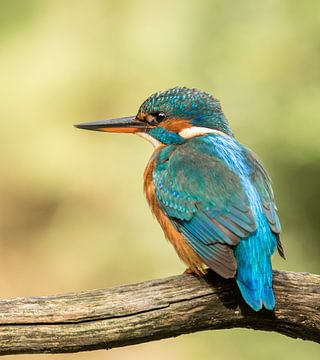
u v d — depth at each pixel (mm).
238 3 13688
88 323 6715
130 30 14219
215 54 13664
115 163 14445
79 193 14680
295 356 11953
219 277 7055
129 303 6797
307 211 12969
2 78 14562
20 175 14859
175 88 8516
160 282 6961
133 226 13977
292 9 13500
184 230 7379
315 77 13359
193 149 7828
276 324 7062
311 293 7012
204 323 6984
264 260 6836
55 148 14516
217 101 8477
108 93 14383
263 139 13172
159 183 7723
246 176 7465
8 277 15570
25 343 6656
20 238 15609
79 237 14641
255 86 13383
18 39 14617
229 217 7059
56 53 14477
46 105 14516
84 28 14562
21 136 14633
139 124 8617
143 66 14141
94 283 14539
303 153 12875
